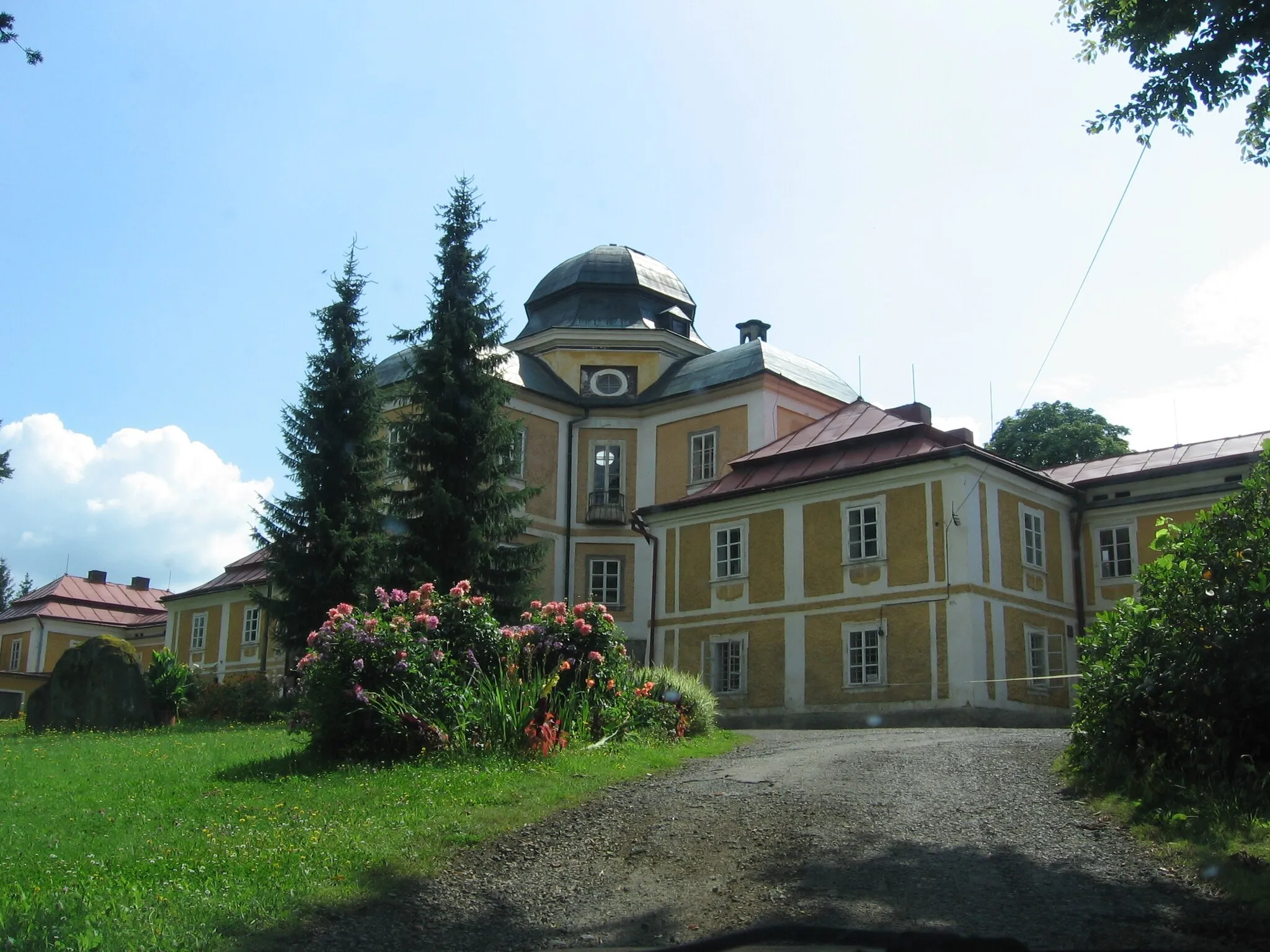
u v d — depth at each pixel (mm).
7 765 16297
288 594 29828
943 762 13039
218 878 8273
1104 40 11414
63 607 62688
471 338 28688
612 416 38781
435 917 7562
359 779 12516
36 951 6512
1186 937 6684
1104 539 29297
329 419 30953
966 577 25422
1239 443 29266
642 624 37438
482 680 14641
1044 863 8367
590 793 11562
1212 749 9688
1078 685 11477
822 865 8531
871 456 28328
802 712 27625
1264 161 11492
